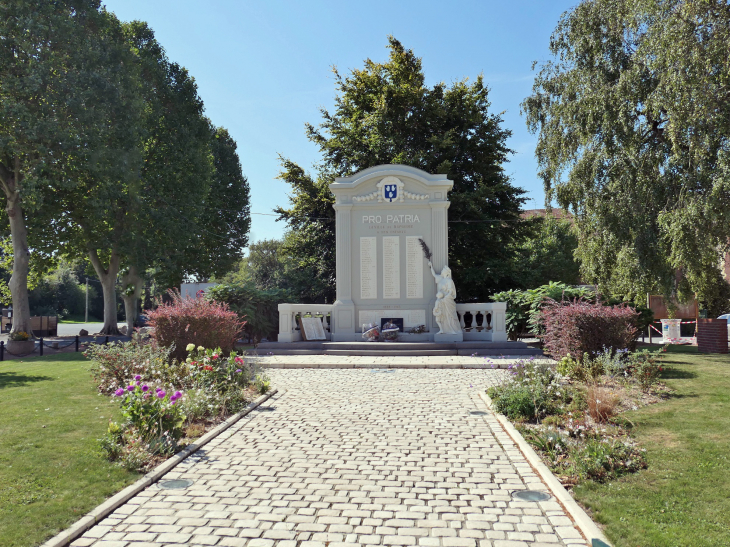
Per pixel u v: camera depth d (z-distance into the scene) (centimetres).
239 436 748
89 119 2483
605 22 1997
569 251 4472
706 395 912
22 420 801
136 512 491
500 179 3012
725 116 1548
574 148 2098
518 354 1622
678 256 1636
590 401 789
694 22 1606
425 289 1889
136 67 2952
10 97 2278
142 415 674
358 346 1698
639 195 1833
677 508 473
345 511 491
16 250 2525
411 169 1909
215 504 509
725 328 1552
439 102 2886
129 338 3073
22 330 2464
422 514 484
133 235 3084
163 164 3341
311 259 3288
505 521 468
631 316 1270
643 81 1841
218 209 4344
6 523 453
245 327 1919
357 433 760
